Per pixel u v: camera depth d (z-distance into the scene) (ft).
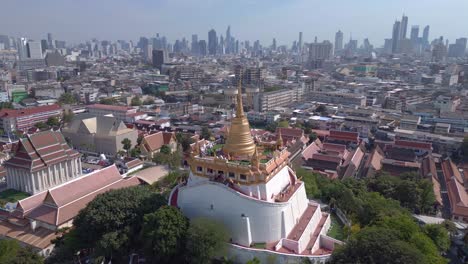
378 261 221.46
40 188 467.93
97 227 271.49
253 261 247.91
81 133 645.10
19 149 471.62
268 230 270.46
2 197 451.94
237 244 271.08
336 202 362.94
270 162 287.07
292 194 298.15
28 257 262.06
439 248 303.68
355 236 256.52
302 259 250.98
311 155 564.71
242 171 274.36
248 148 296.92
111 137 616.39
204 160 290.56
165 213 262.06
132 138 652.89
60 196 357.61
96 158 609.01
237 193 269.03
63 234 311.06
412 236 267.18
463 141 635.66
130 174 504.02
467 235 332.19
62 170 498.28
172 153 553.64
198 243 245.86
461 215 401.49
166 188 430.61
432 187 428.15
